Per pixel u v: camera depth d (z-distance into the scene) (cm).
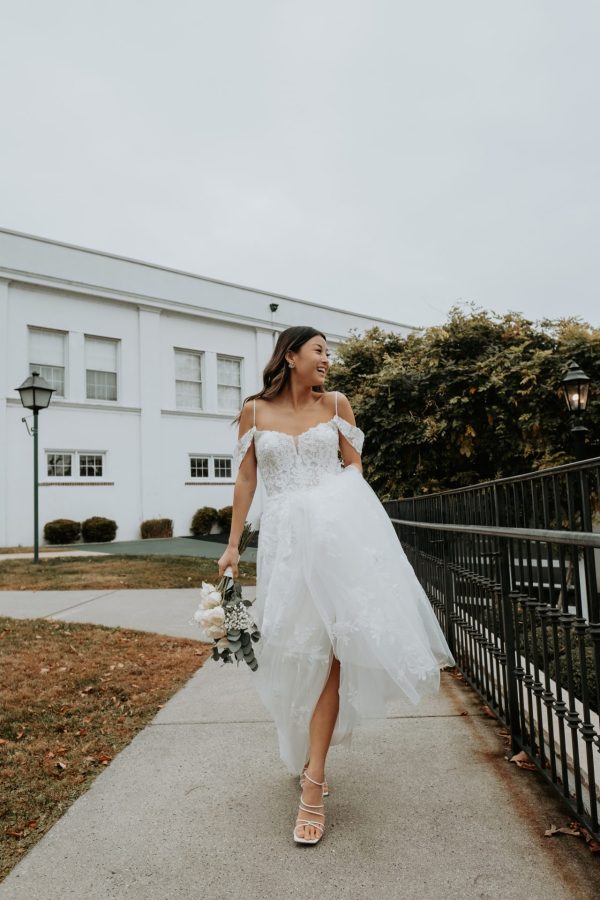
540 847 167
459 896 146
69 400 1625
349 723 204
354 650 178
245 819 190
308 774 181
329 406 226
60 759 243
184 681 358
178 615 572
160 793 210
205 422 1892
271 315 2042
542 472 197
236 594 192
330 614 181
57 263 1614
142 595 696
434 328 782
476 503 301
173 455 1816
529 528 208
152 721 288
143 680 358
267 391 225
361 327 2258
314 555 184
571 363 605
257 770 228
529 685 216
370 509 204
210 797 206
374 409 770
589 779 161
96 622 539
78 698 324
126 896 150
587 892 145
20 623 526
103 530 1608
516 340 755
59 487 1589
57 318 1623
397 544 209
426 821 184
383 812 191
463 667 339
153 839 179
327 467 214
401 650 180
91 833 183
